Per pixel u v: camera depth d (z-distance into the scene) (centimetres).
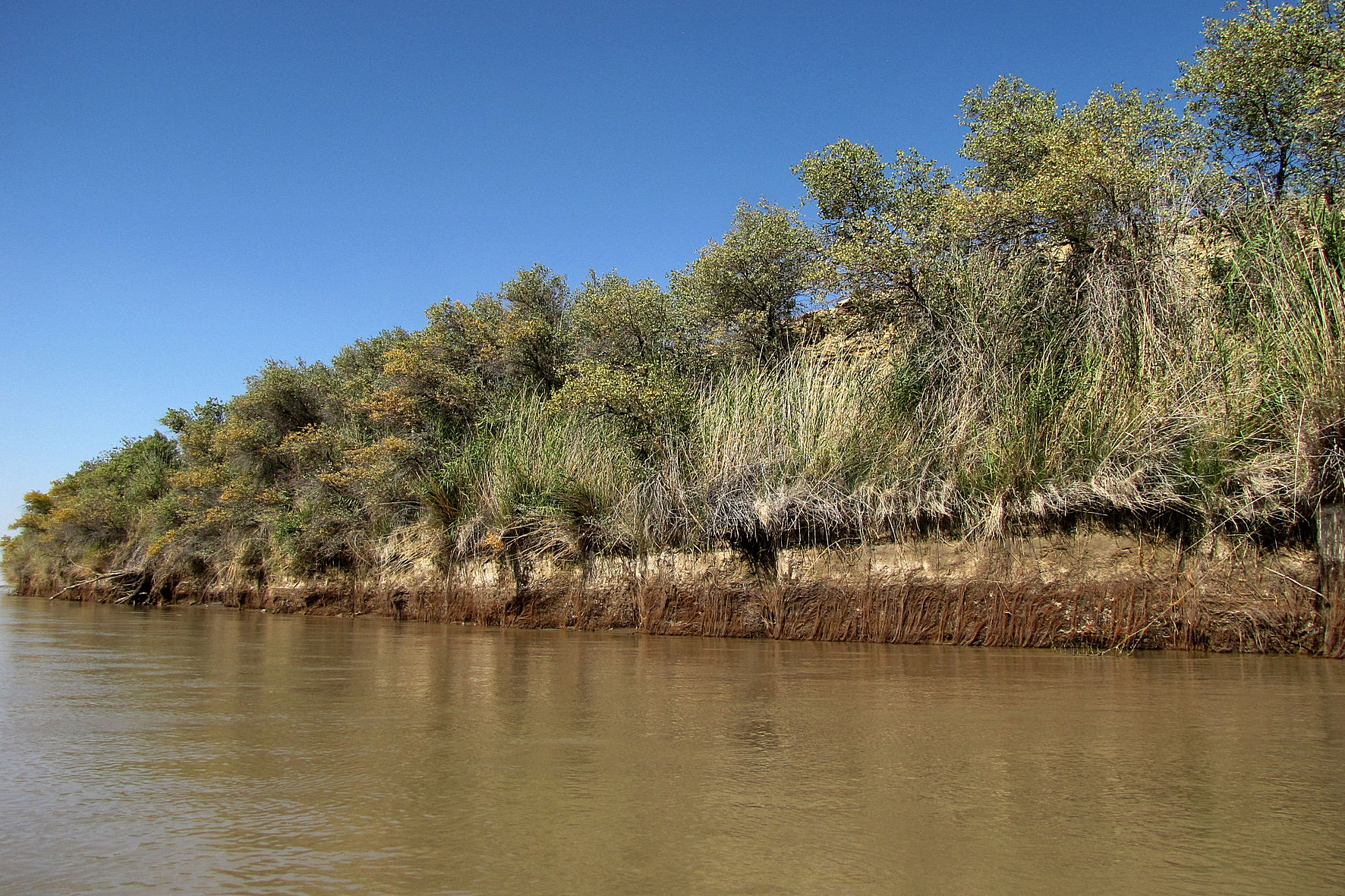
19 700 501
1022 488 740
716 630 852
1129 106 932
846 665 622
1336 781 322
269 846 258
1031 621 720
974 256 899
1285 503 647
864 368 929
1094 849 254
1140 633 683
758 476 868
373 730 413
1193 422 684
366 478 1229
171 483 1944
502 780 325
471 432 1229
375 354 1680
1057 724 418
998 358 820
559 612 971
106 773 338
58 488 2820
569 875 235
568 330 1288
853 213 1080
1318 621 634
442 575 1105
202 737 400
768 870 237
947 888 225
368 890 225
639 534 903
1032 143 965
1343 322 642
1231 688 510
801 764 347
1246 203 816
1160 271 789
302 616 1270
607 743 383
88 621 1232
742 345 1134
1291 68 819
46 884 231
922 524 776
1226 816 282
